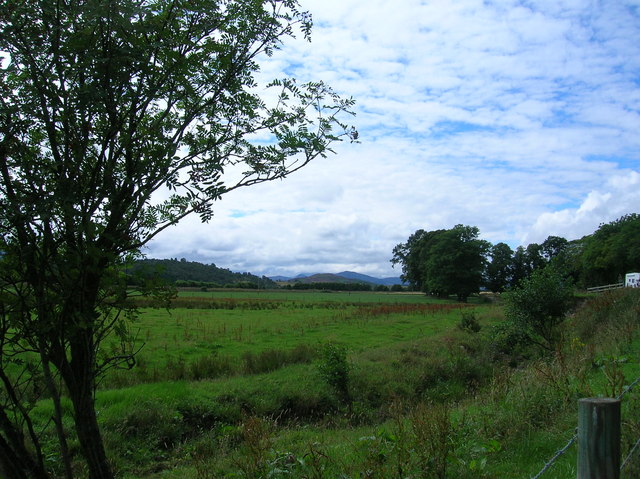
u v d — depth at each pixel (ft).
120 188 9.27
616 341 41.16
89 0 7.86
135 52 8.55
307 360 56.29
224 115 10.89
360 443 20.97
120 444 29.68
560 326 70.13
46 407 28.22
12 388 8.48
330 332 86.43
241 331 82.28
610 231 241.96
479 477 15.49
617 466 9.39
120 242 8.78
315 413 41.37
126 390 37.22
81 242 8.19
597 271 249.55
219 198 9.90
